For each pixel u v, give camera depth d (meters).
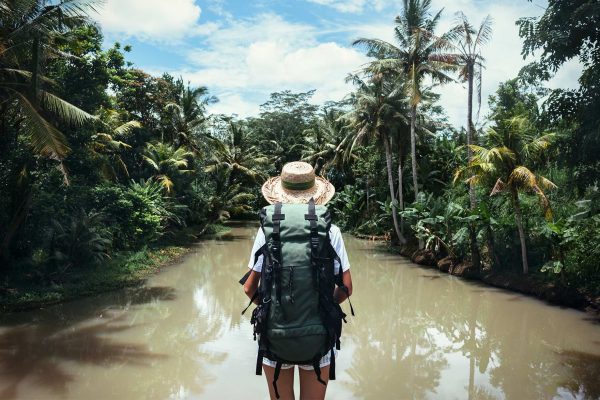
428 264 20.25
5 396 6.49
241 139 37.12
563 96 12.88
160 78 28.36
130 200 18.66
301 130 51.78
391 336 10.33
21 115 12.61
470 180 15.87
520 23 12.65
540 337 10.32
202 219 30.92
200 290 14.36
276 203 2.33
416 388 7.21
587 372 8.08
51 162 15.27
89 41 16.98
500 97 27.23
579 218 12.92
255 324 2.17
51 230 13.65
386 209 25.39
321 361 2.23
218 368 7.80
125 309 11.66
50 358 8.09
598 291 12.84
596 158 12.71
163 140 28.25
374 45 21.88
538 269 15.11
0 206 12.56
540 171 15.80
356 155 34.22
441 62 20.42
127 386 6.95
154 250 20.41
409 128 23.92
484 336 10.41
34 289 12.16
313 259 2.12
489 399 6.80
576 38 12.18
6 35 11.02
